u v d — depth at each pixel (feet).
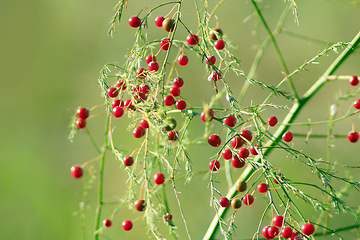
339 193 3.61
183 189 5.33
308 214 4.68
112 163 5.52
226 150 3.29
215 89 3.31
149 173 3.36
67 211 5.22
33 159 5.78
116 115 3.31
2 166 5.66
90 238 4.88
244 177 3.55
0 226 5.05
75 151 5.87
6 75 6.64
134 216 5.00
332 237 4.12
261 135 3.31
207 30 3.36
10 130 6.15
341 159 5.63
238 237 4.81
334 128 5.82
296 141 5.75
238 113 3.29
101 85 3.35
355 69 6.24
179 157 3.32
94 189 5.38
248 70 6.32
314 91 3.61
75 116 3.46
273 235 3.25
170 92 3.37
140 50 3.31
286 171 5.46
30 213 5.19
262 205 4.85
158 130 3.24
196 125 5.56
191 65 6.34
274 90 3.34
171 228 3.27
